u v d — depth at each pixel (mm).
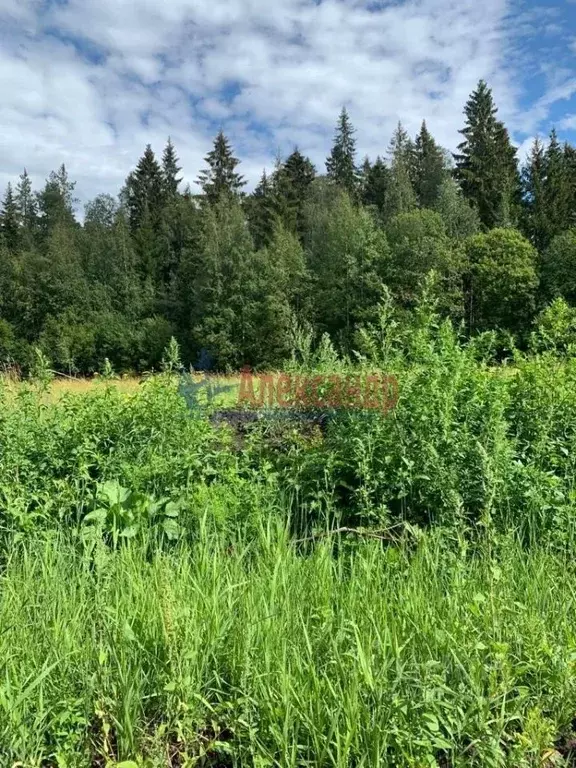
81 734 2166
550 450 4414
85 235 58031
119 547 3904
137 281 50688
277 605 2697
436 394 4320
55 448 4723
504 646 2158
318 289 40469
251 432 5473
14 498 4262
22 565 3547
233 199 56000
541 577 3111
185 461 4527
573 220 51188
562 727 2291
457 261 38594
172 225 59500
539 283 38156
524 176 59844
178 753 2193
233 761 2115
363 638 2434
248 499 4141
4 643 2410
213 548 3656
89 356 43750
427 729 2057
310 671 2248
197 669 2371
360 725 2059
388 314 5406
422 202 59656
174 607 2414
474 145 61906
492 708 2221
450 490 3680
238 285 39469
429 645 2441
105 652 2354
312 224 54156
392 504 4266
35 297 48688
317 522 4176
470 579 2982
